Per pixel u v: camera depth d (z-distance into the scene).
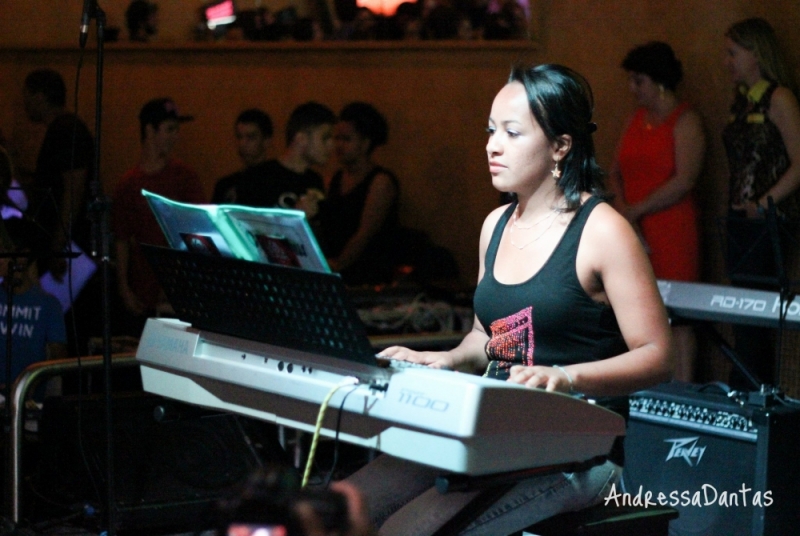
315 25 7.35
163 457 3.73
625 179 5.79
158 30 7.52
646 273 2.46
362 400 2.12
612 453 2.63
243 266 2.23
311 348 2.23
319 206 6.63
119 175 7.61
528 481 2.48
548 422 2.13
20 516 3.58
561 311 2.49
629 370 2.37
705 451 3.62
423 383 2.04
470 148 7.18
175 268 2.48
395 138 7.32
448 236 7.28
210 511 1.33
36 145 7.54
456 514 2.30
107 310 3.21
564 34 6.73
